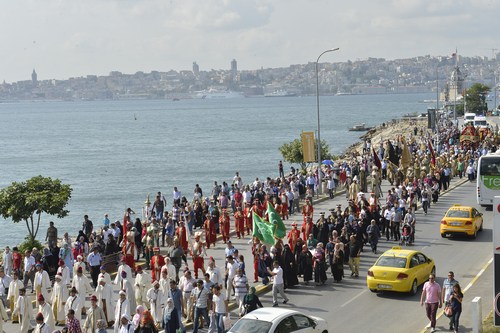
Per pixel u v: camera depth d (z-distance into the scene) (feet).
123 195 517.14
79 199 502.79
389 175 331.57
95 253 168.45
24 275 169.37
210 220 213.66
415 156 361.51
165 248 210.18
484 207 279.08
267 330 112.27
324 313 147.02
